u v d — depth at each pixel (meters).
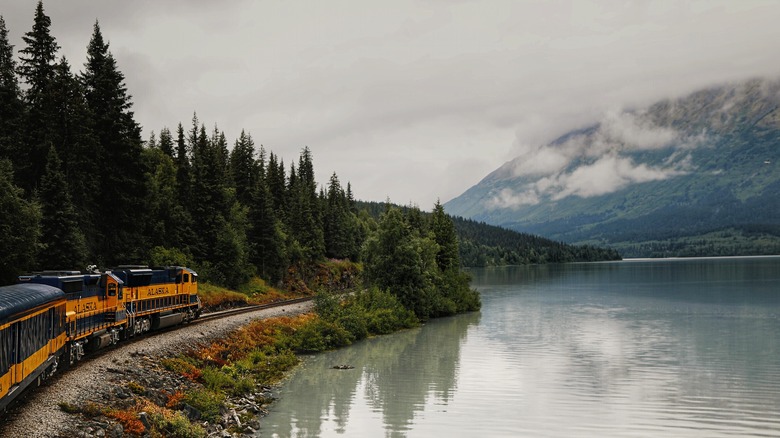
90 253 61.03
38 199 52.97
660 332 73.56
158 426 25.59
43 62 58.88
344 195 171.62
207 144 101.31
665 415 36.56
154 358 36.03
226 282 87.12
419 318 88.00
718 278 189.38
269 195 108.12
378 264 88.19
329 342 62.47
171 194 83.44
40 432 20.73
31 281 30.72
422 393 41.91
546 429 33.53
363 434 32.06
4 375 20.08
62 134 60.22
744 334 71.12
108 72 65.06
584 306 107.00
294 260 115.88
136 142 67.31
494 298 126.69
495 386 44.34
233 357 45.66
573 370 50.50
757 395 41.56
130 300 41.88
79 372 29.48
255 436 30.64
